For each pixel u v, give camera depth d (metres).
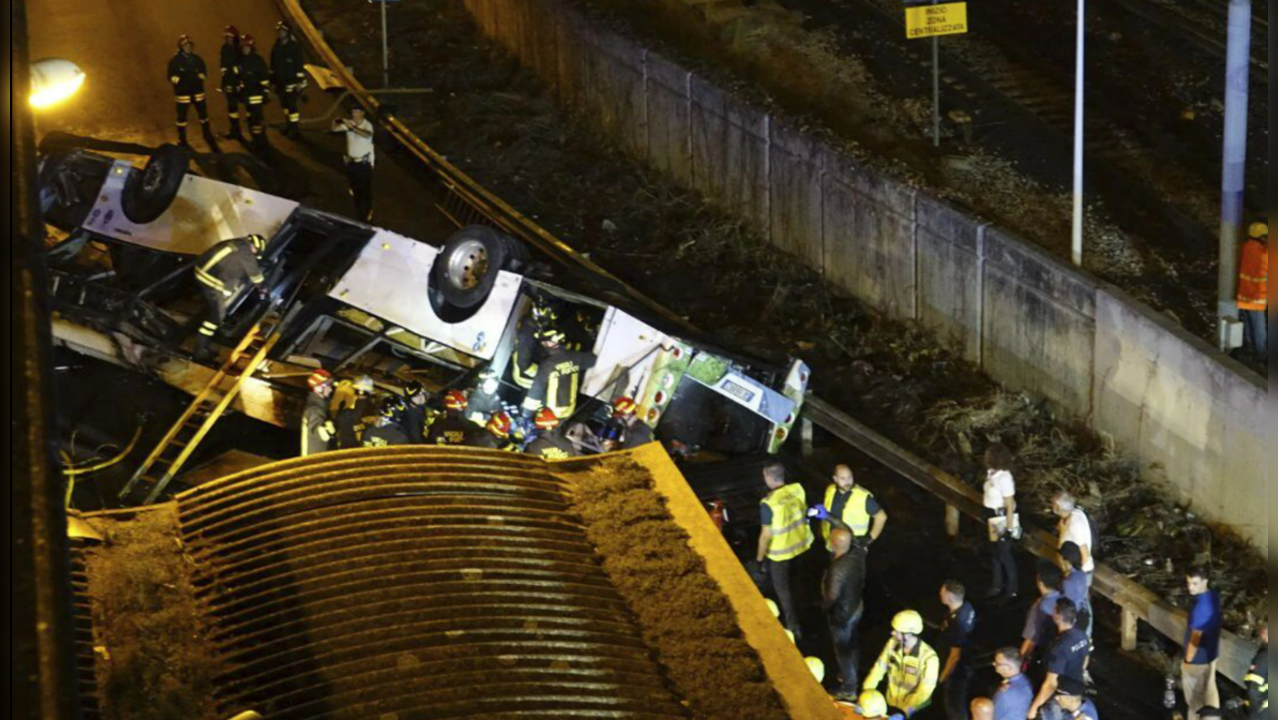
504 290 27.33
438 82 48.03
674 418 28.59
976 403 31.44
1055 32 44.91
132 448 27.20
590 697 10.88
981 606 25.36
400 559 12.39
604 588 12.55
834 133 36.84
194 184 30.11
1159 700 23.23
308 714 10.41
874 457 28.64
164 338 27.84
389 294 27.94
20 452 6.02
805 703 11.35
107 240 30.08
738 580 12.88
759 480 27.55
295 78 42.00
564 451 24.17
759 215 39.09
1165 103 40.72
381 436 23.80
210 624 11.69
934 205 32.97
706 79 39.97
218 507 13.29
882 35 44.72
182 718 10.54
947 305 33.41
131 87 45.31
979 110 40.47
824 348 34.16
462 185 39.78
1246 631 24.55
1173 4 45.94
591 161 43.72
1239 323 29.20
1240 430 26.20
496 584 12.18
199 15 50.84
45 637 5.27
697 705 11.23
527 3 47.94
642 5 45.47
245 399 27.16
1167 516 27.50
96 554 12.52
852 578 22.44
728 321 35.66
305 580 12.08
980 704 18.56
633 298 30.55
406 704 10.49
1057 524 27.75
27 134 8.20
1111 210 35.50
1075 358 30.11
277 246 29.09
